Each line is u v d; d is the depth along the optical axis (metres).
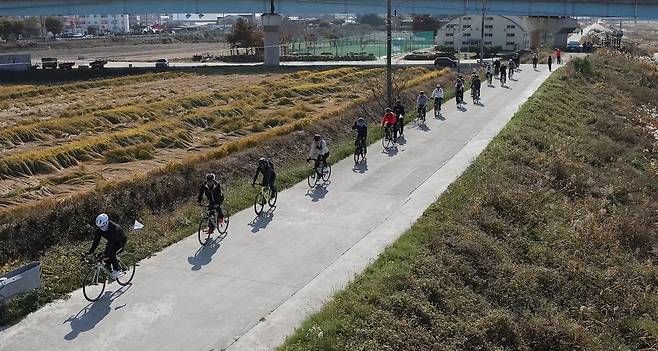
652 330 14.37
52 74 75.94
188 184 22.41
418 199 20.12
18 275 13.11
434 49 98.00
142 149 29.27
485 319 13.09
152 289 13.80
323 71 67.12
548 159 26.05
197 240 16.77
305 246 16.30
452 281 14.50
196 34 179.75
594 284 16.03
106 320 12.45
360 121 25.33
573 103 41.47
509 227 18.36
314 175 22.11
